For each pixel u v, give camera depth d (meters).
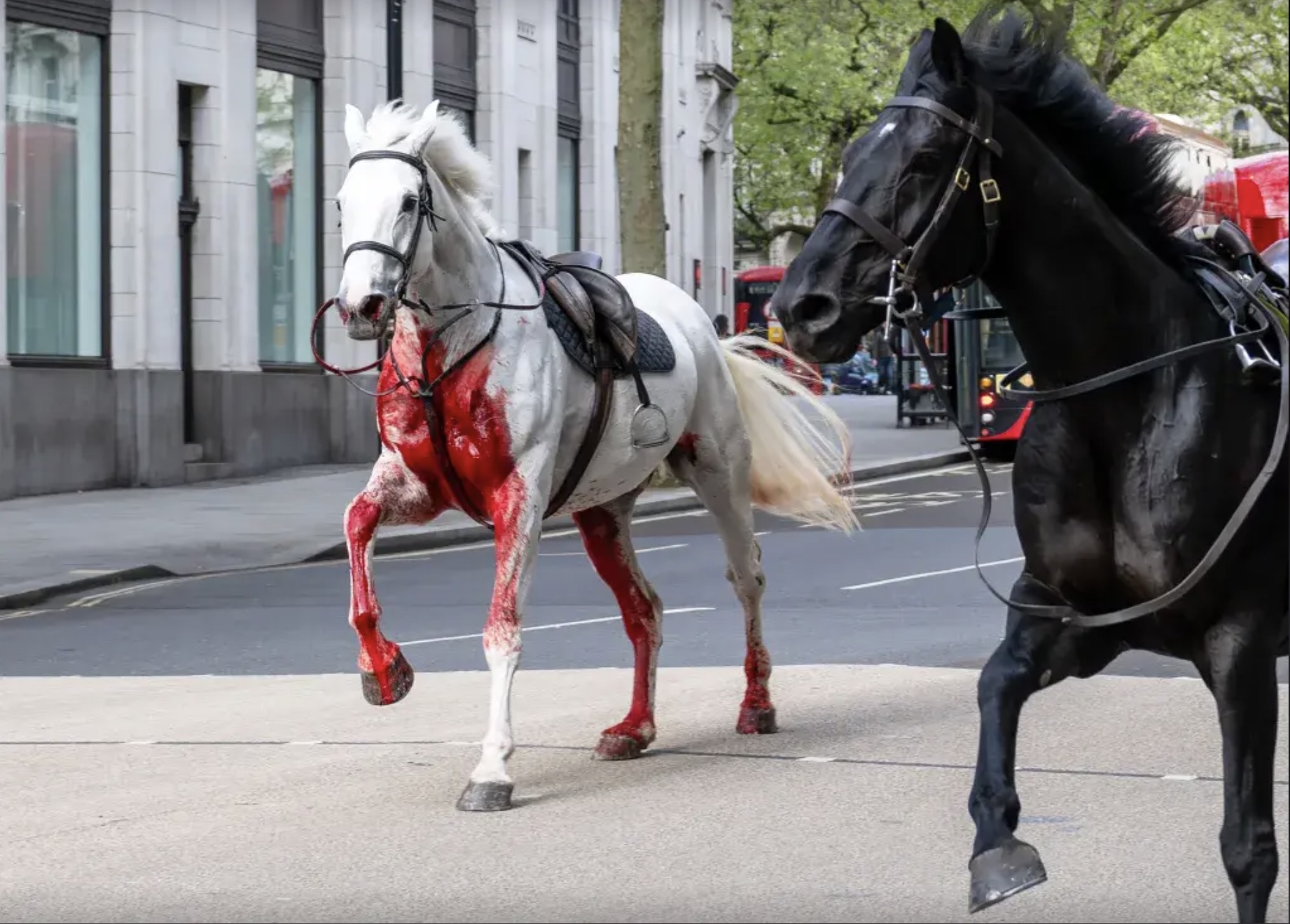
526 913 5.54
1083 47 34.81
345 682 9.74
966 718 8.33
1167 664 9.91
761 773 7.34
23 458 21.83
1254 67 44.28
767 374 8.40
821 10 43.53
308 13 26.91
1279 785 6.61
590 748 7.86
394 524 7.26
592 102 35.22
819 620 11.98
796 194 54.22
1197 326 4.86
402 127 6.71
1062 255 4.81
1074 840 6.27
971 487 23.89
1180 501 4.68
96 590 14.96
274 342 26.59
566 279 7.43
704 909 5.55
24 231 22.17
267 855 6.23
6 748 8.07
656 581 14.38
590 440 7.41
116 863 6.14
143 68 23.48
